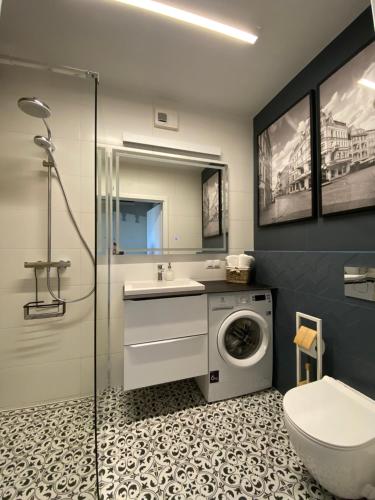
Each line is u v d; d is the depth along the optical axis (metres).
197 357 1.69
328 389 1.21
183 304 1.65
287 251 1.79
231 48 1.56
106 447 1.35
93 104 1.82
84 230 1.81
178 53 1.60
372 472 0.93
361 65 1.31
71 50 1.58
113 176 1.93
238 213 2.34
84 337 1.82
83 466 1.23
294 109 1.80
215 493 1.10
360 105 1.31
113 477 1.18
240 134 2.33
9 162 1.65
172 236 2.11
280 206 1.97
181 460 1.27
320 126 1.58
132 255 2.00
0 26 1.39
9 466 1.23
